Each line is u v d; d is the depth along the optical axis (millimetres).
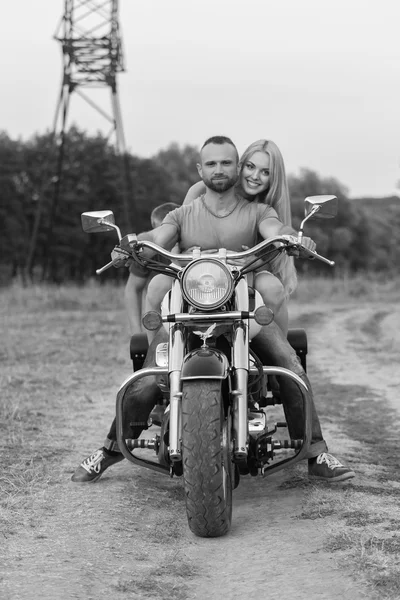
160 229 5395
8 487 5426
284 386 5273
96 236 72938
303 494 5344
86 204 73938
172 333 4660
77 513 4887
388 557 3992
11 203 68562
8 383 10602
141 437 7418
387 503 5051
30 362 12930
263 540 4461
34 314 25594
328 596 3617
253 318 4609
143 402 5359
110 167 75875
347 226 112375
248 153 5980
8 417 8125
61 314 25750
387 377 12172
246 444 4492
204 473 4301
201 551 4355
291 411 5309
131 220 51375
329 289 42688
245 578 3918
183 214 5473
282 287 5258
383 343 17219
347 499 5125
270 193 5957
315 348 16609
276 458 6602
